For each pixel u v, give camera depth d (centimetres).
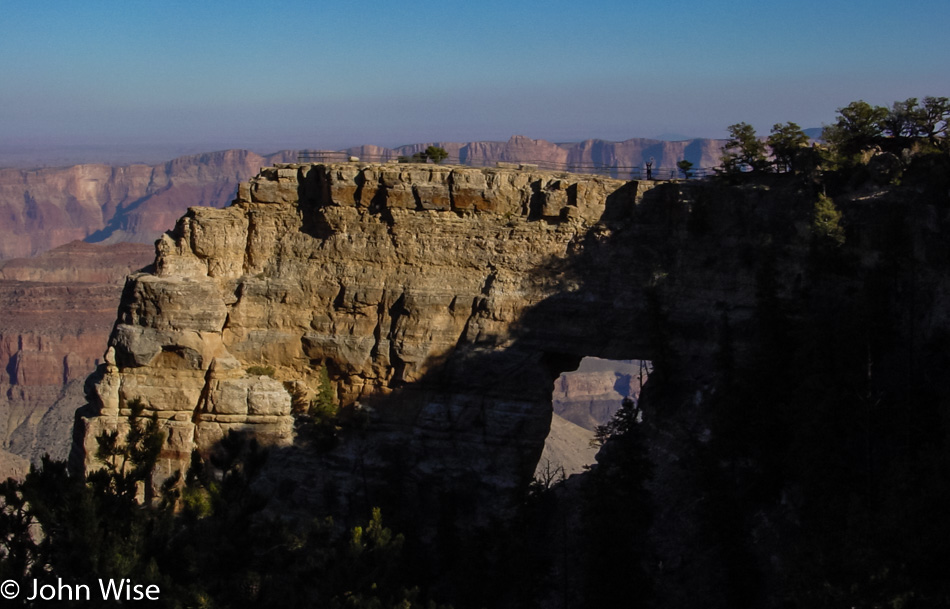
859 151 6494
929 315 5225
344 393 7112
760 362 5572
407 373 6950
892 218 5281
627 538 5253
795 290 6009
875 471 4481
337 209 7100
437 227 6975
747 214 6488
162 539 3875
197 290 6931
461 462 6794
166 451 6862
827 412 4628
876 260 5578
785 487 5284
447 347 6925
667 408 6544
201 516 4341
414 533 6144
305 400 7131
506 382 6819
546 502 6488
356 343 7031
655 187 6750
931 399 4653
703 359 6431
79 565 3578
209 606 3581
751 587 4934
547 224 6875
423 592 5688
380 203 7050
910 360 4706
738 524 5072
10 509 3891
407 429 6975
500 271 6881
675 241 6662
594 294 6731
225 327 7156
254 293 7150
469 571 5606
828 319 5619
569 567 5834
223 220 7150
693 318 6500
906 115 6519
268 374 7138
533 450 6756
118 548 3603
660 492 6019
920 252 5481
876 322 4916
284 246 7225
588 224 6825
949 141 6244
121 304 7150
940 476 3734
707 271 6525
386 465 6812
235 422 6888
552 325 6775
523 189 6938
